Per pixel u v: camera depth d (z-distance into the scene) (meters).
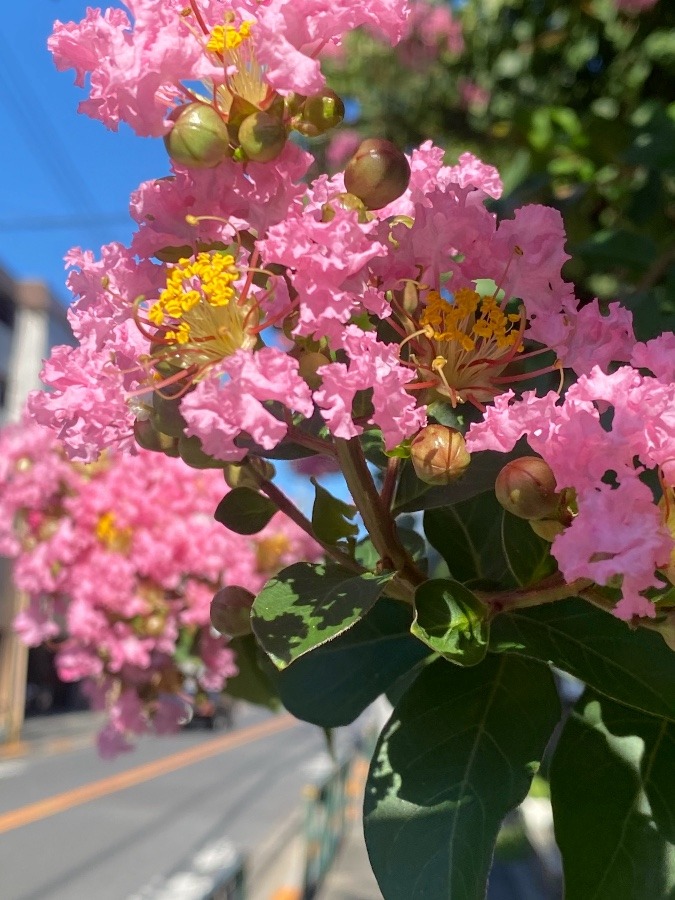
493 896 0.89
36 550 0.32
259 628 0.10
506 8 0.53
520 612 0.12
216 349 0.11
